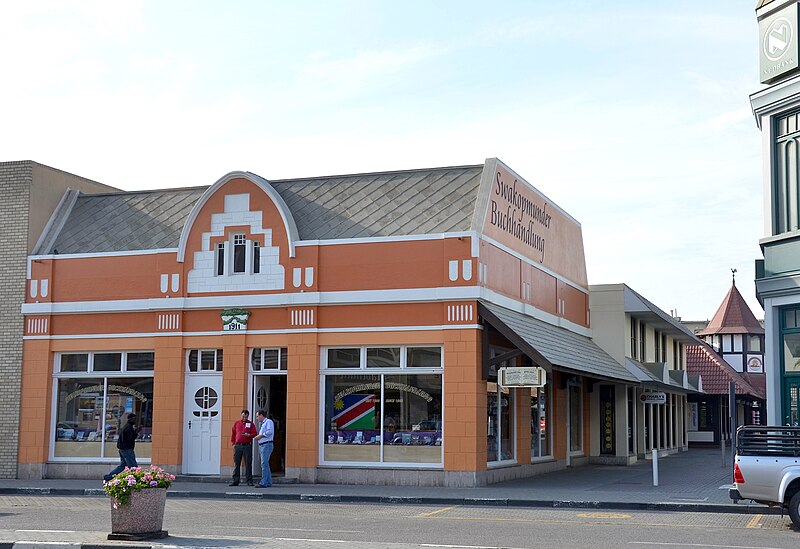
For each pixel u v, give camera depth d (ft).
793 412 70.28
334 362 80.74
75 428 87.66
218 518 56.85
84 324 87.76
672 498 67.10
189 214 87.15
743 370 202.18
